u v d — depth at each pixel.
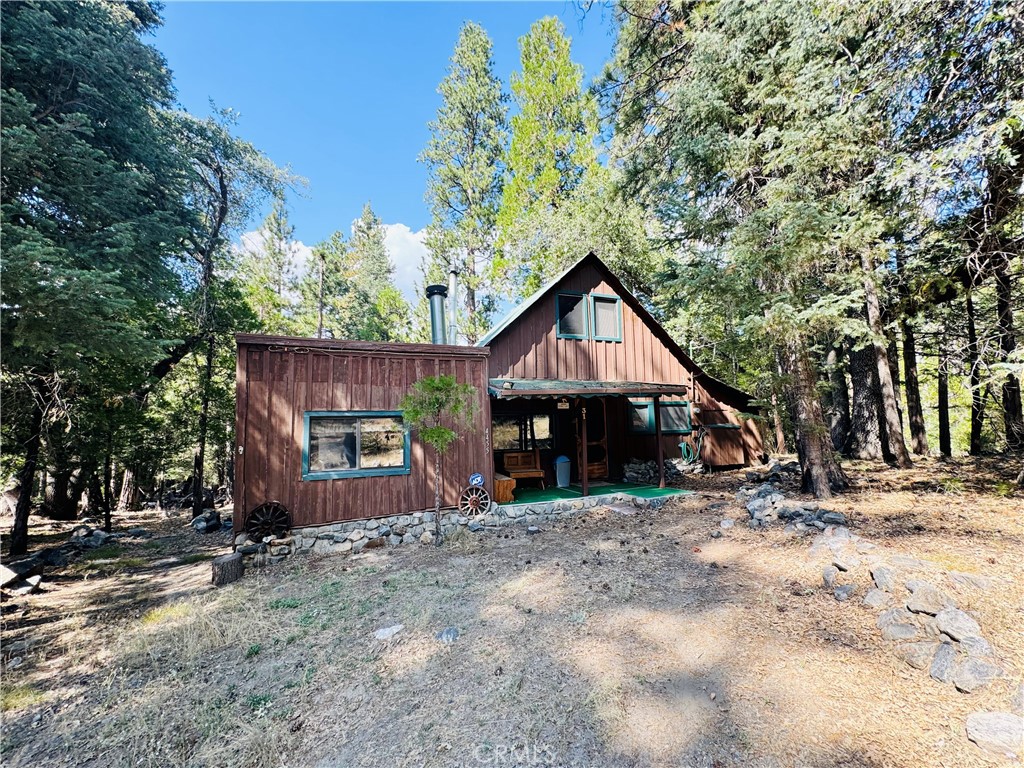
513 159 22.36
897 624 3.56
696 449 13.52
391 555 7.07
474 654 3.85
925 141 6.75
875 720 2.73
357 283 39.47
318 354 7.51
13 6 7.18
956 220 7.19
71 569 7.73
